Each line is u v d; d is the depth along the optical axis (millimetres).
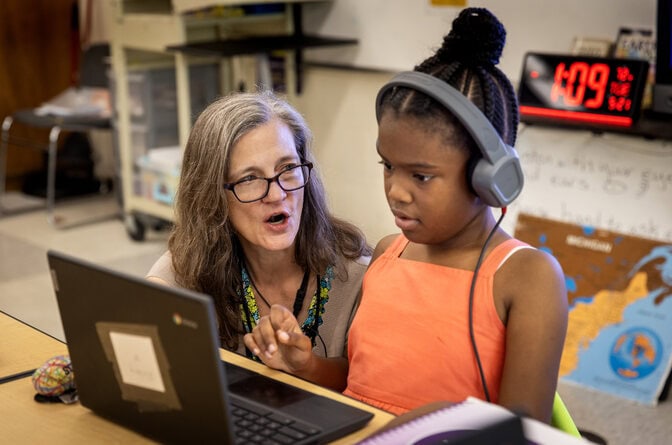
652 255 2852
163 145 4379
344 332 1641
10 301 3646
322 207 1639
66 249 4352
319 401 1199
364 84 3844
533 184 3131
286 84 4152
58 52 5449
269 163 1508
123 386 1143
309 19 3994
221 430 1041
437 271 1265
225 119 1521
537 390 1143
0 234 4617
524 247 1226
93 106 4797
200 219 1559
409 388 1240
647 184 2881
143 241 4477
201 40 4172
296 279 1651
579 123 2887
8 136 5379
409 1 3559
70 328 1180
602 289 2930
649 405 2764
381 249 1409
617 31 2949
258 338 1313
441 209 1153
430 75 1157
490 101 1164
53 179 5223
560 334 1171
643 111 2936
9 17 5230
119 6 4121
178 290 1011
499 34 1182
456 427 951
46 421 1216
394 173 1176
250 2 3598
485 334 1205
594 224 2988
